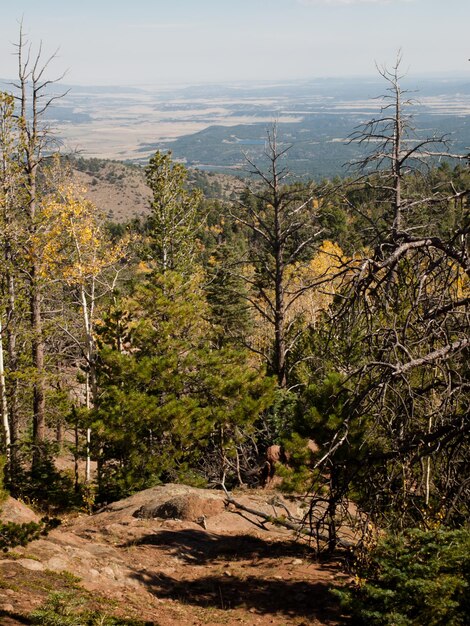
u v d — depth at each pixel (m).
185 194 36.47
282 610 9.85
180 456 21.22
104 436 20.39
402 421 6.39
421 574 7.75
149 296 23.28
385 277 6.29
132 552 12.39
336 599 10.23
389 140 18.83
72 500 21.95
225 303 40.84
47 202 24.28
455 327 6.52
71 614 7.61
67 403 24.92
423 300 6.55
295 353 26.42
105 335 23.06
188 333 24.38
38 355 25.20
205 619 9.27
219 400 21.91
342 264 6.33
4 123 22.83
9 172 23.17
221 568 11.92
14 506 12.99
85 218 25.66
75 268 25.08
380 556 8.36
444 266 6.45
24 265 24.33
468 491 6.43
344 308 6.40
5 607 7.38
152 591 10.37
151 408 20.12
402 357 6.63
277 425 22.84
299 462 12.37
